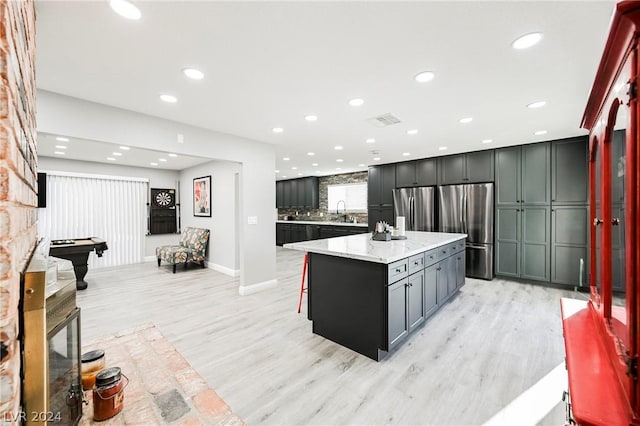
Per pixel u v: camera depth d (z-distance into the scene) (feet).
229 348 8.29
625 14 2.04
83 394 5.29
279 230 31.86
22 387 2.74
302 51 5.90
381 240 10.82
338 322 8.52
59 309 3.93
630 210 2.10
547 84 7.48
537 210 14.66
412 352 8.00
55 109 7.79
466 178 16.87
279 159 19.39
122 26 4.99
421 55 6.07
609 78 2.77
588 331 3.64
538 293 13.42
